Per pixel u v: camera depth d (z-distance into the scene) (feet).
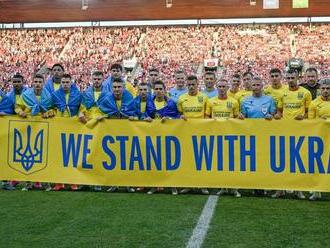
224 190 23.17
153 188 23.62
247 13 131.03
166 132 22.63
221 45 128.67
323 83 22.53
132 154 22.90
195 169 22.44
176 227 16.72
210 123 22.30
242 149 22.03
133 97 24.97
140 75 113.29
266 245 14.75
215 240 15.25
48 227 16.80
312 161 21.40
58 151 23.49
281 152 21.68
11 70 122.83
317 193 21.75
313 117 22.90
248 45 127.75
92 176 23.18
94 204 20.39
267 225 16.96
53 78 25.98
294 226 16.83
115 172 23.03
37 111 24.18
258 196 22.03
